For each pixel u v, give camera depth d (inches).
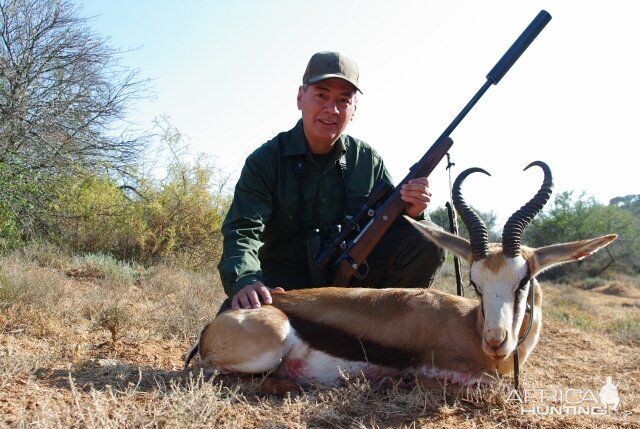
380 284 79.0
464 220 59.4
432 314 62.1
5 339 70.2
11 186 158.4
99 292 105.3
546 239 456.4
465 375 59.4
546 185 58.1
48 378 56.6
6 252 142.8
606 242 58.7
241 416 49.6
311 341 61.1
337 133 73.5
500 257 57.2
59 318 84.8
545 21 72.6
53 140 177.6
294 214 74.8
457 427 50.9
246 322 59.6
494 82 72.9
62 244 165.9
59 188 174.9
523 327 60.6
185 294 110.3
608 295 333.1
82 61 185.6
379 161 80.6
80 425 43.9
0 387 51.4
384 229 71.1
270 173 73.0
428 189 70.9
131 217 177.3
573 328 134.7
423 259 76.4
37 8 180.5
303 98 74.5
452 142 72.1
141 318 88.5
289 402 54.5
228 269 64.5
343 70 72.5
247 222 69.4
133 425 44.1
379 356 61.7
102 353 69.0
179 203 184.4
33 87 179.5
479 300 60.4
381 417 52.7
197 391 49.5
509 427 51.6
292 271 77.2
